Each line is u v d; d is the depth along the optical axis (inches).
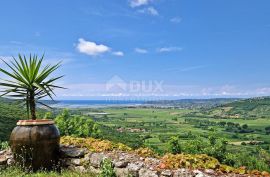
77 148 405.7
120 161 346.0
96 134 500.1
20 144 373.1
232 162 350.6
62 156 398.0
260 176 290.8
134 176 328.2
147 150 378.3
